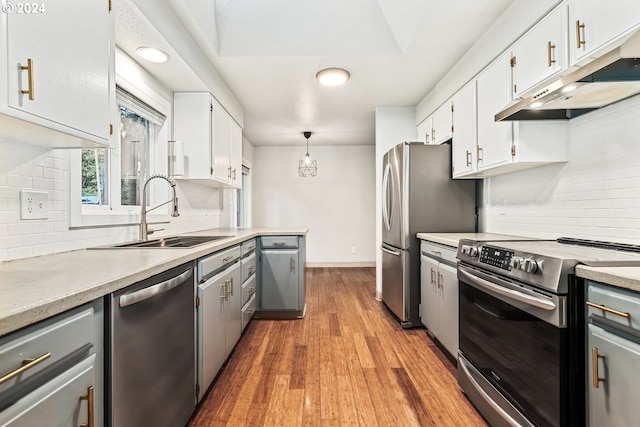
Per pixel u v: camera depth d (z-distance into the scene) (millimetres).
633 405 860
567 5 1501
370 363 2152
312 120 4332
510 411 1337
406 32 2283
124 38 1789
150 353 1088
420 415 1595
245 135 5246
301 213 6098
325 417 1581
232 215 5211
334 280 4879
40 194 1328
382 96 3428
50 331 675
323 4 2334
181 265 1359
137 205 2260
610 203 1626
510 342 1365
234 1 2273
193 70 2223
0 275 927
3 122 898
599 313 989
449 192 2838
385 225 3361
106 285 844
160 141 2465
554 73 1582
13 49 837
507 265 1369
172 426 1260
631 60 1138
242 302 2480
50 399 669
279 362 2168
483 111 2246
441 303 2289
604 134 1654
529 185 2236
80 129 1088
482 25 2141
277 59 2539
